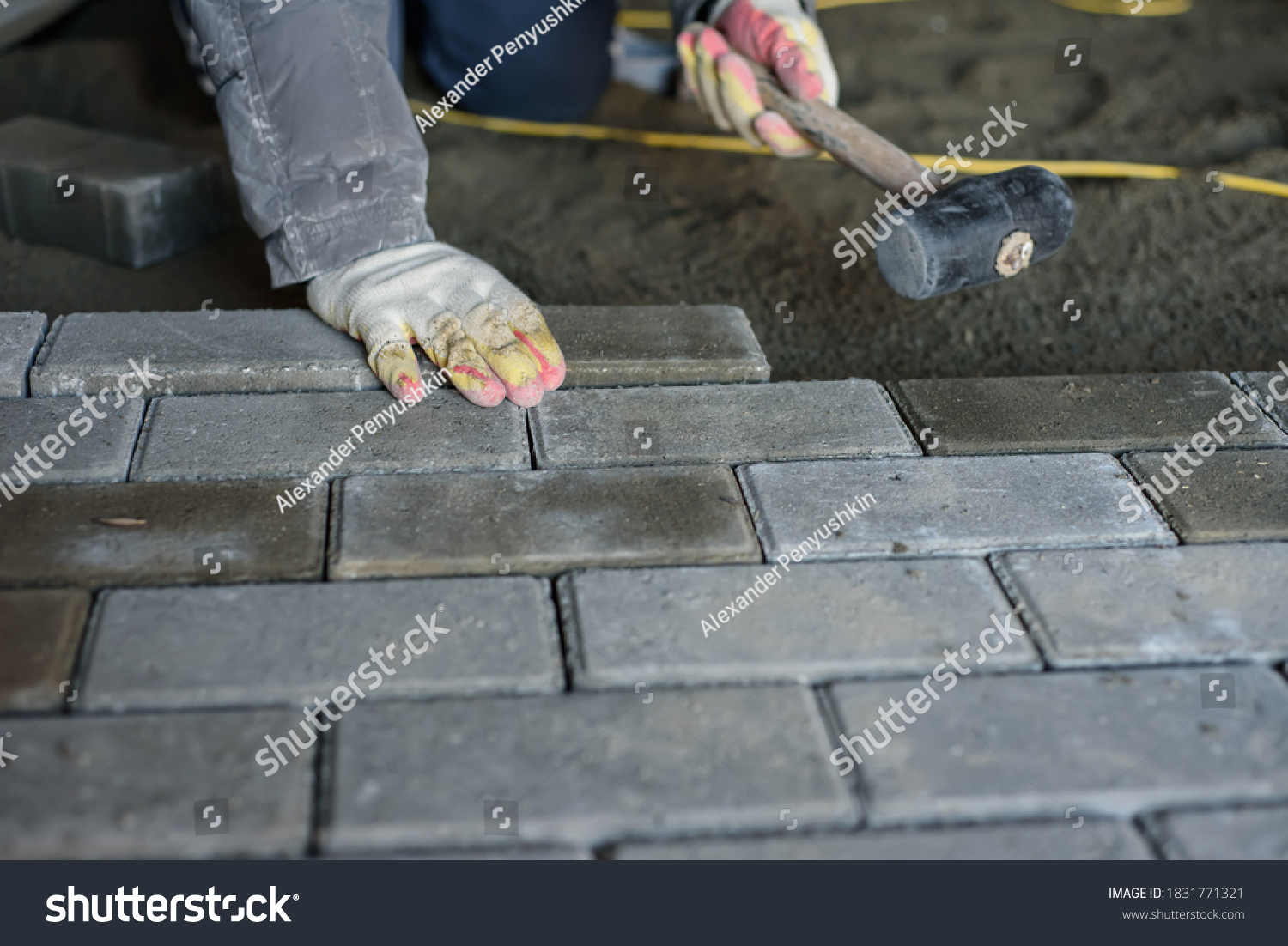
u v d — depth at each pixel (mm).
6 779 1256
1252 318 2498
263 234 2027
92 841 1208
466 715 1374
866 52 3682
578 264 2621
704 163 3072
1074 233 2785
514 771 1311
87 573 1522
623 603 1537
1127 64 3643
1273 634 1545
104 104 3068
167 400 1871
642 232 2764
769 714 1400
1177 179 2980
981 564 1648
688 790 1304
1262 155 3088
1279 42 3820
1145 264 2680
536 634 1483
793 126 2254
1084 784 1339
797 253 2709
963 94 3420
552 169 3004
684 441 1852
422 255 2043
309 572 1560
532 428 1865
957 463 1846
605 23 3119
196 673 1392
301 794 1269
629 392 1975
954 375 2320
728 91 2273
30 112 2996
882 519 1710
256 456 1755
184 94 3152
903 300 2555
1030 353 2391
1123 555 1673
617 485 1753
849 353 2377
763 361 2045
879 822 1298
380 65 1963
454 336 1901
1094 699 1447
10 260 2484
